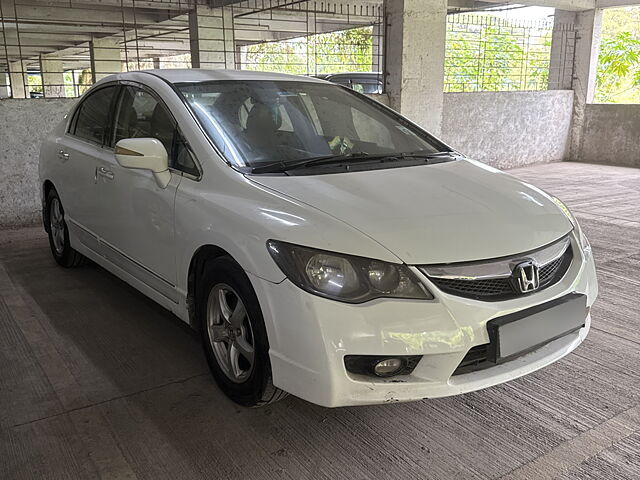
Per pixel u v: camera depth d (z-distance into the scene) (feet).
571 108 37.78
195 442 7.77
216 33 40.06
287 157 9.50
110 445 7.69
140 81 11.18
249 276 7.52
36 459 7.39
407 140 11.34
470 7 44.65
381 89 29.89
